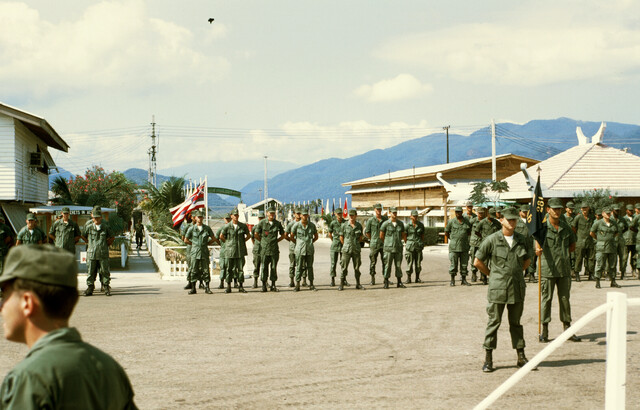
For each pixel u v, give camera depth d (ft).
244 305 44.27
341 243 56.65
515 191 117.60
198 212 52.54
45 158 105.40
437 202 162.09
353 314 39.47
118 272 75.72
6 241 51.75
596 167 119.55
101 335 32.42
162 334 32.68
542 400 20.77
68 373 6.40
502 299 24.54
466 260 56.80
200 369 25.11
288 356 27.45
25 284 6.66
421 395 21.36
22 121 76.79
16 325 6.78
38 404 6.21
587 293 48.08
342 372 24.58
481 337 31.65
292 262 57.77
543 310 30.55
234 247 52.65
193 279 52.19
